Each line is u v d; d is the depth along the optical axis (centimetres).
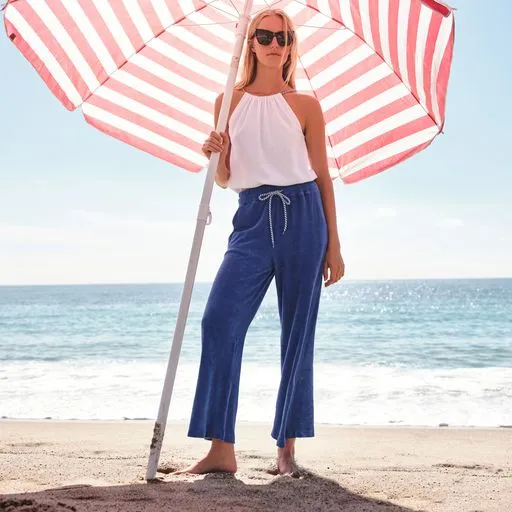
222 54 308
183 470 261
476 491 241
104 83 304
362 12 271
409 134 299
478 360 1231
